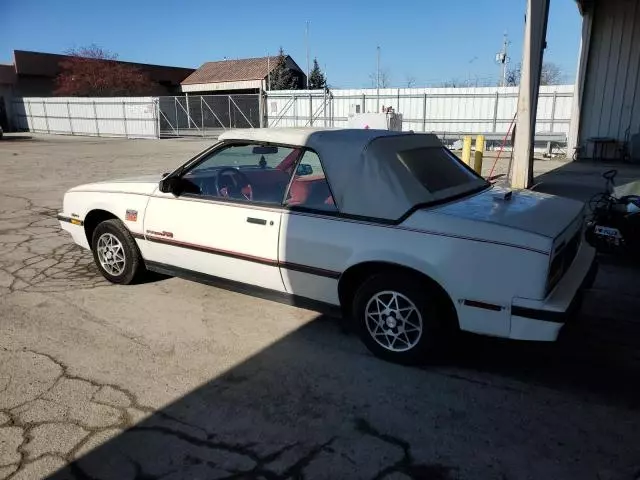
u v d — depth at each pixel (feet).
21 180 42.34
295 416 9.88
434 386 10.91
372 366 11.72
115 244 16.31
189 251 14.38
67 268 18.52
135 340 12.89
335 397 10.51
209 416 9.86
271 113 94.22
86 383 10.92
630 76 55.21
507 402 10.34
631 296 16.10
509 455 8.80
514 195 13.05
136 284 16.71
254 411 10.03
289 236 12.37
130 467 8.48
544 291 9.90
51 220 26.81
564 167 50.70
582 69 56.49
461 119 78.02
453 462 8.64
